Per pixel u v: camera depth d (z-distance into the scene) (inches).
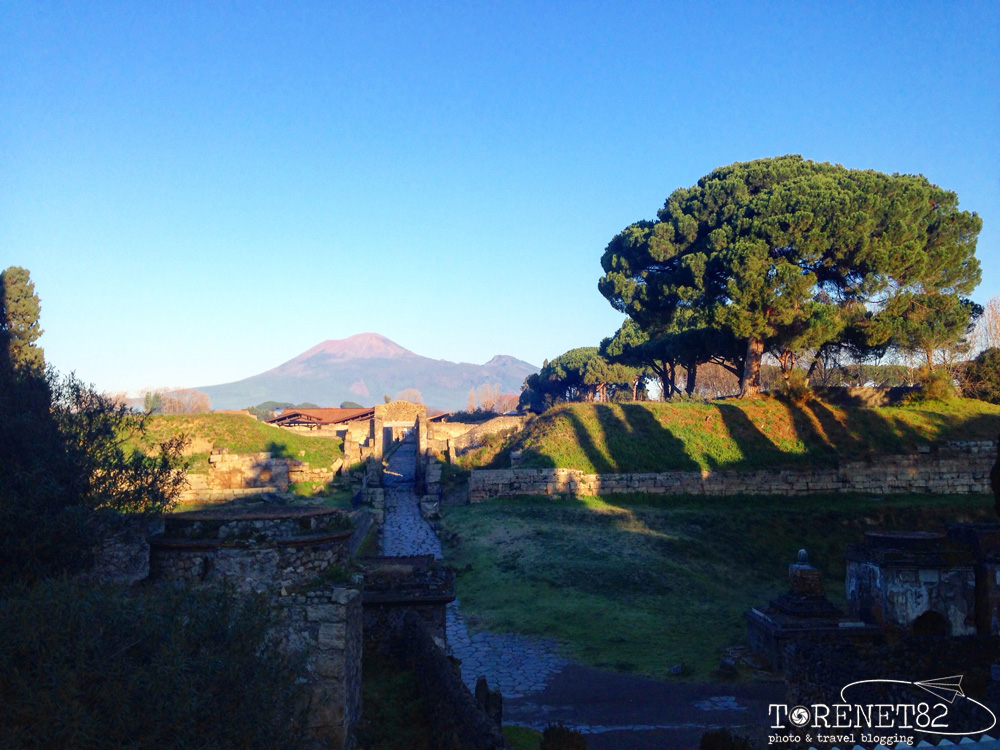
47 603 303.1
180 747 283.0
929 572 833.5
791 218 1771.7
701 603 1091.9
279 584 437.4
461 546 1343.5
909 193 1818.4
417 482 1968.5
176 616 329.4
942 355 2240.4
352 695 459.5
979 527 875.4
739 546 1389.0
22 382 539.2
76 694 275.1
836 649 530.3
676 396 2187.5
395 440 2987.2
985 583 821.9
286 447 1788.9
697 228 2079.2
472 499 1647.4
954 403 1973.4
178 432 1713.8
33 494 445.4
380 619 647.8
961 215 1895.9
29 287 1836.9
